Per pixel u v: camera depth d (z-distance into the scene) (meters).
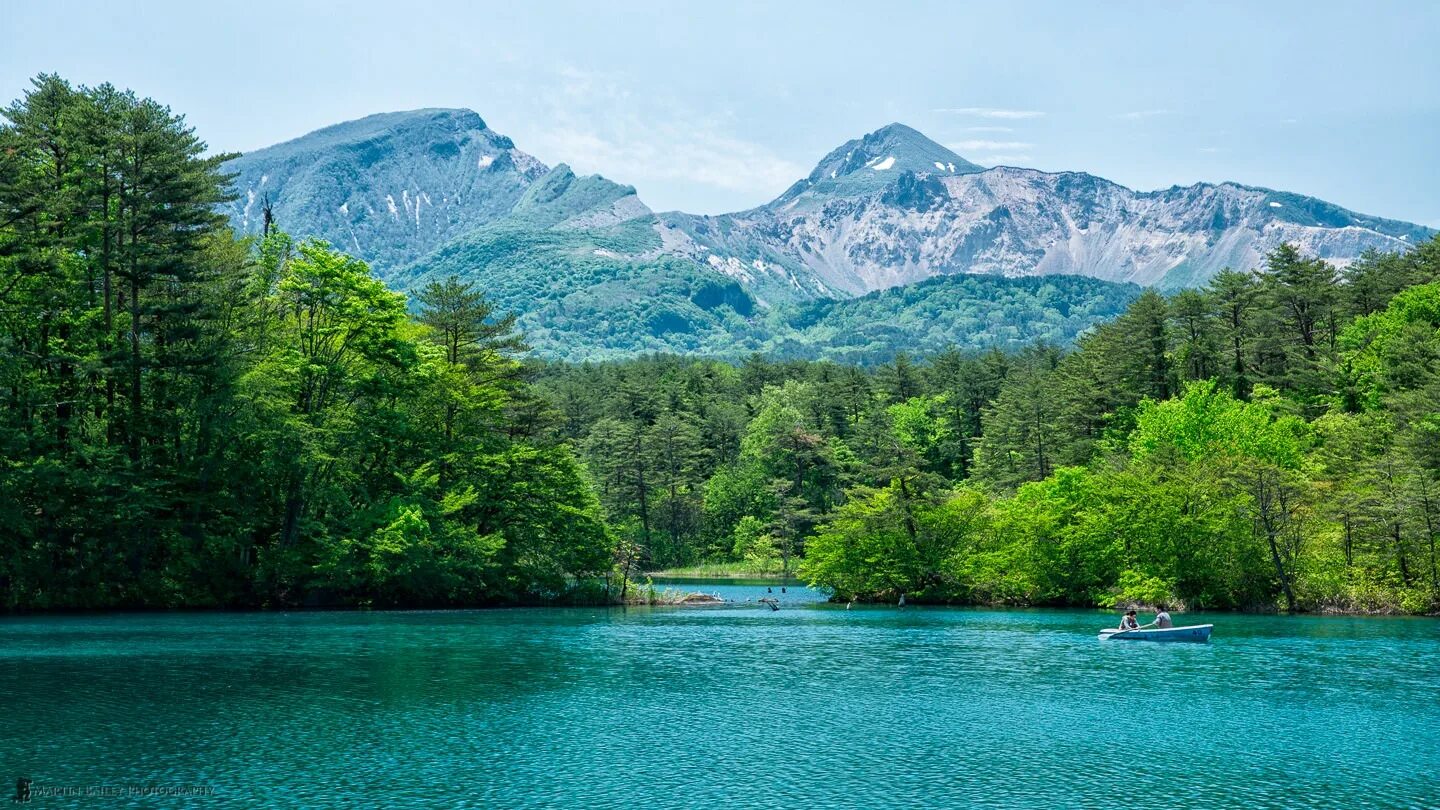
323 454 78.75
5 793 28.09
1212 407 109.12
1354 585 83.38
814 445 164.75
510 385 97.94
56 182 75.44
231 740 34.12
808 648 60.69
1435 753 34.00
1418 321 114.38
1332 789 29.73
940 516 97.44
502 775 30.44
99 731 35.03
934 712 40.44
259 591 80.62
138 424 76.69
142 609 76.56
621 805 27.67
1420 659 55.31
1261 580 85.75
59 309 75.12
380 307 84.44
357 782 29.45
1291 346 128.75
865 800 28.33
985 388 176.38
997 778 30.66
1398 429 95.81
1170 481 89.25
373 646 57.62
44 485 70.94
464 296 96.94
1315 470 92.62
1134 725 38.16
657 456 169.25
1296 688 46.06
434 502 85.38
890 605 97.94
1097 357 148.75
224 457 79.44
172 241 77.88
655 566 160.38
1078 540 89.44
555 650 57.97
